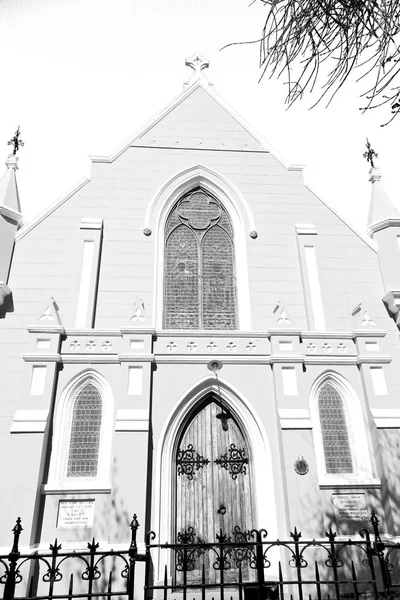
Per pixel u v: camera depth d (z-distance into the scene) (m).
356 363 13.10
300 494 11.13
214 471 12.09
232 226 16.16
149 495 11.17
